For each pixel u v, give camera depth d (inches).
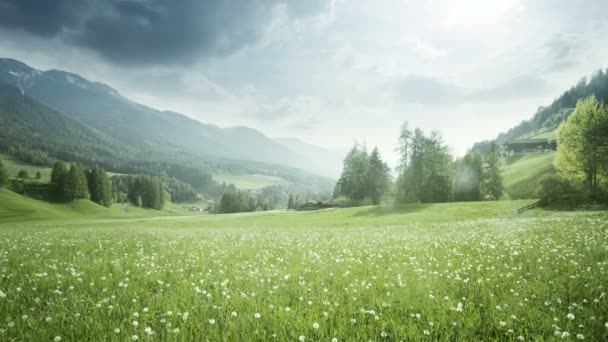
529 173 4392.2
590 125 1803.6
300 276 268.2
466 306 181.3
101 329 156.1
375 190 3221.0
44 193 5211.6
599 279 222.5
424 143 2583.7
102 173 5792.3
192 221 2310.5
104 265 320.5
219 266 321.4
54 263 327.0
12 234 836.6
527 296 196.9
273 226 1551.4
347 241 556.7
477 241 482.6
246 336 147.3
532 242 427.8
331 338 145.7
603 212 981.8
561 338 135.5
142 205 6948.8
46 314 177.0
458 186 2952.8
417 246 450.6
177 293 222.2
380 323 161.6
